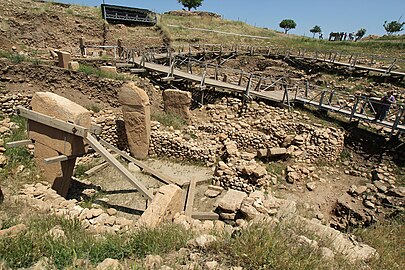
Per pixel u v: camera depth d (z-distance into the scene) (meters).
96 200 7.16
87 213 5.17
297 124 10.67
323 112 11.76
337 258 3.43
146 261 3.00
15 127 8.33
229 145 9.75
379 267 3.65
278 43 25.66
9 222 4.05
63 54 11.41
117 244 3.41
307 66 19.53
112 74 11.83
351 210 7.39
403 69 16.42
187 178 8.71
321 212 7.55
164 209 5.08
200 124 11.46
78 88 10.89
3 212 4.53
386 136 10.05
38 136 6.48
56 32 17.92
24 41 16.22
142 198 7.49
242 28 32.00
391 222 6.57
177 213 5.55
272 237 3.27
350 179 9.05
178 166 9.44
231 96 12.96
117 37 20.31
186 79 13.52
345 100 13.37
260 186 7.90
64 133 6.00
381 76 15.98
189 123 11.66
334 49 22.61
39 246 3.15
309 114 11.70
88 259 3.00
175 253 3.30
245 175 8.11
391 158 9.38
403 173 8.84
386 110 10.16
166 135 9.78
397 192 7.66
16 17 16.53
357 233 4.97
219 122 11.51
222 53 21.52
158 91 13.49
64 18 18.53
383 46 22.48
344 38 28.56
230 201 6.25
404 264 4.03
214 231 3.96
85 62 13.24
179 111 11.66
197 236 3.64
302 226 4.20
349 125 10.85
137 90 9.05
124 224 5.04
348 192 8.30
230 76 17.58
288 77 17.38
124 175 6.01
